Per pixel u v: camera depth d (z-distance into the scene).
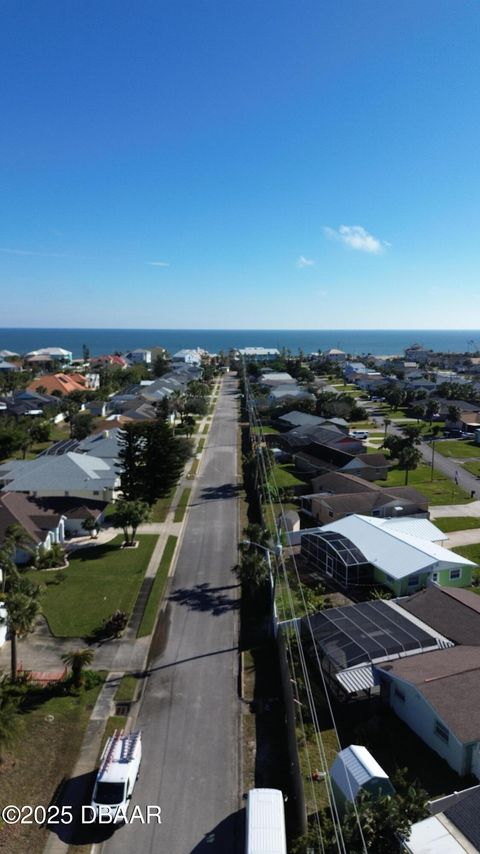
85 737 29.67
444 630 35.25
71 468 68.06
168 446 65.44
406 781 26.14
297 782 25.83
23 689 32.94
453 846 20.52
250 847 21.67
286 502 68.19
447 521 61.62
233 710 32.12
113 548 55.94
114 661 36.69
